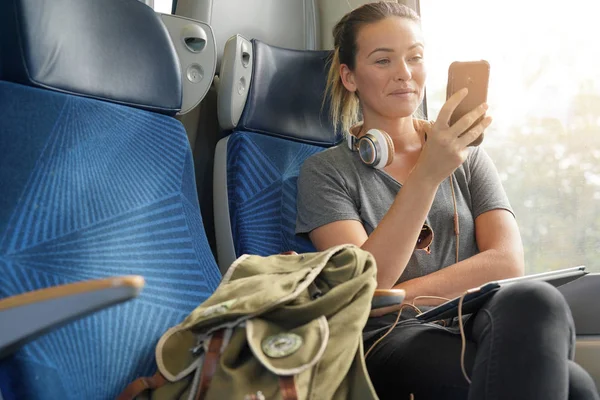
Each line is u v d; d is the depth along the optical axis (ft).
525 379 3.49
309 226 5.98
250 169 6.51
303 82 7.13
